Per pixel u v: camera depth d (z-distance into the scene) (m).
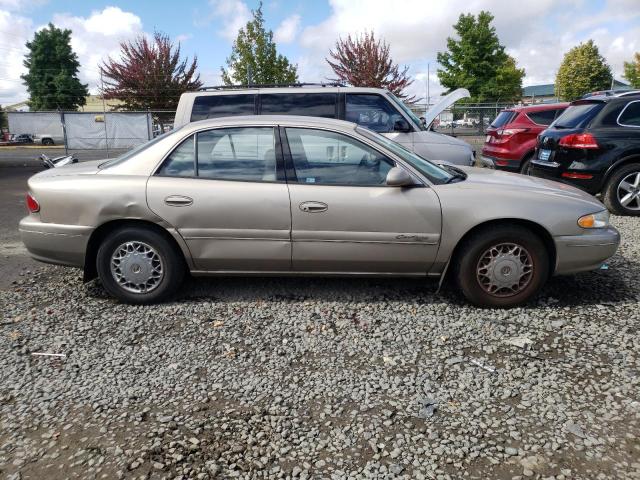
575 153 7.72
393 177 4.02
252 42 29.14
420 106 27.56
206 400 3.02
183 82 34.53
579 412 2.87
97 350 3.62
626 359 3.41
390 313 4.18
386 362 3.42
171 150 4.29
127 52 34.25
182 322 4.05
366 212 4.09
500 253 4.15
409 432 2.72
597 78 53.66
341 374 3.29
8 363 3.46
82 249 4.29
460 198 4.09
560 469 2.43
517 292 4.21
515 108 11.21
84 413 2.91
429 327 3.92
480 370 3.31
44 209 4.29
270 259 4.24
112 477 2.41
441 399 3.01
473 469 2.44
